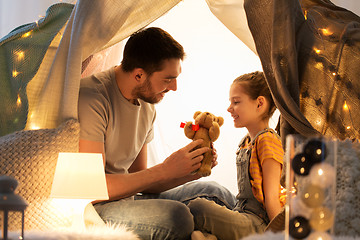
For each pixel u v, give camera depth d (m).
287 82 1.66
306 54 1.71
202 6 3.02
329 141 1.13
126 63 2.03
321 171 1.12
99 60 2.53
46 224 1.75
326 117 1.69
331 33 1.75
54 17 2.12
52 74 1.92
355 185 1.31
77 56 1.85
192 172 1.97
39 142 1.80
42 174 1.77
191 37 3.04
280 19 1.70
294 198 1.12
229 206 2.21
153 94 2.07
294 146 1.14
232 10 2.22
